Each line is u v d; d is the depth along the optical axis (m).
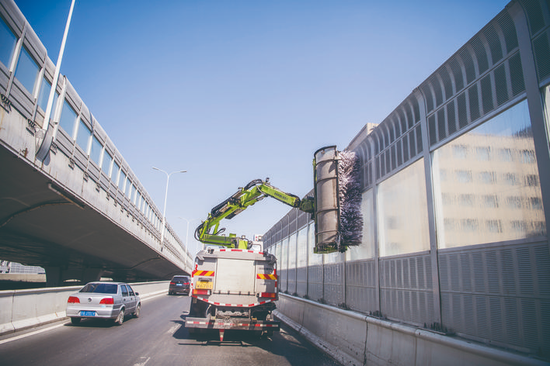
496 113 5.46
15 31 10.42
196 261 11.41
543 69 4.72
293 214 21.64
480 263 5.50
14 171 12.54
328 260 13.47
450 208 6.36
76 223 20.48
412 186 7.75
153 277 64.06
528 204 4.80
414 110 7.79
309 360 9.12
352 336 9.16
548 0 4.74
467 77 6.15
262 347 10.57
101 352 8.45
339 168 10.57
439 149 6.82
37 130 12.22
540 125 4.68
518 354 4.51
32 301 11.54
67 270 34.88
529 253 4.70
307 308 14.15
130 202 25.22
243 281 11.33
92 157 18.09
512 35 5.27
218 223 15.45
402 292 7.69
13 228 19.73
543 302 4.43
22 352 7.90
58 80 13.62
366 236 9.99
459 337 5.75
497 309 5.09
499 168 5.35
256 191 13.35
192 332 11.78
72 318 12.62
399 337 7.04
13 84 10.59
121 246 29.28
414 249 7.46
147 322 14.45
